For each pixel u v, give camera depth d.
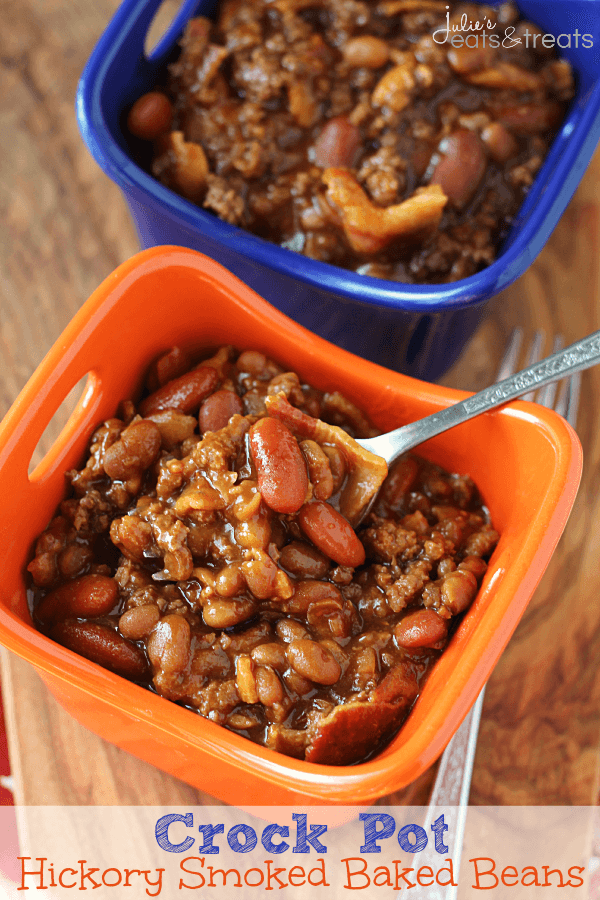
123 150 0.42
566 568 0.43
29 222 0.47
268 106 0.44
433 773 0.41
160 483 0.39
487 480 0.40
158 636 0.38
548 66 0.45
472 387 0.46
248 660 0.37
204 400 0.40
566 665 0.42
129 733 0.38
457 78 0.45
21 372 0.46
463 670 0.36
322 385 0.41
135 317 0.40
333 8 0.46
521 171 0.44
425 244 0.43
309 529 0.38
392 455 0.40
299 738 0.37
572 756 0.41
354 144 0.44
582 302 0.47
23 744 0.41
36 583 0.39
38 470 0.39
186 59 0.45
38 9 0.49
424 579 0.39
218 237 0.42
